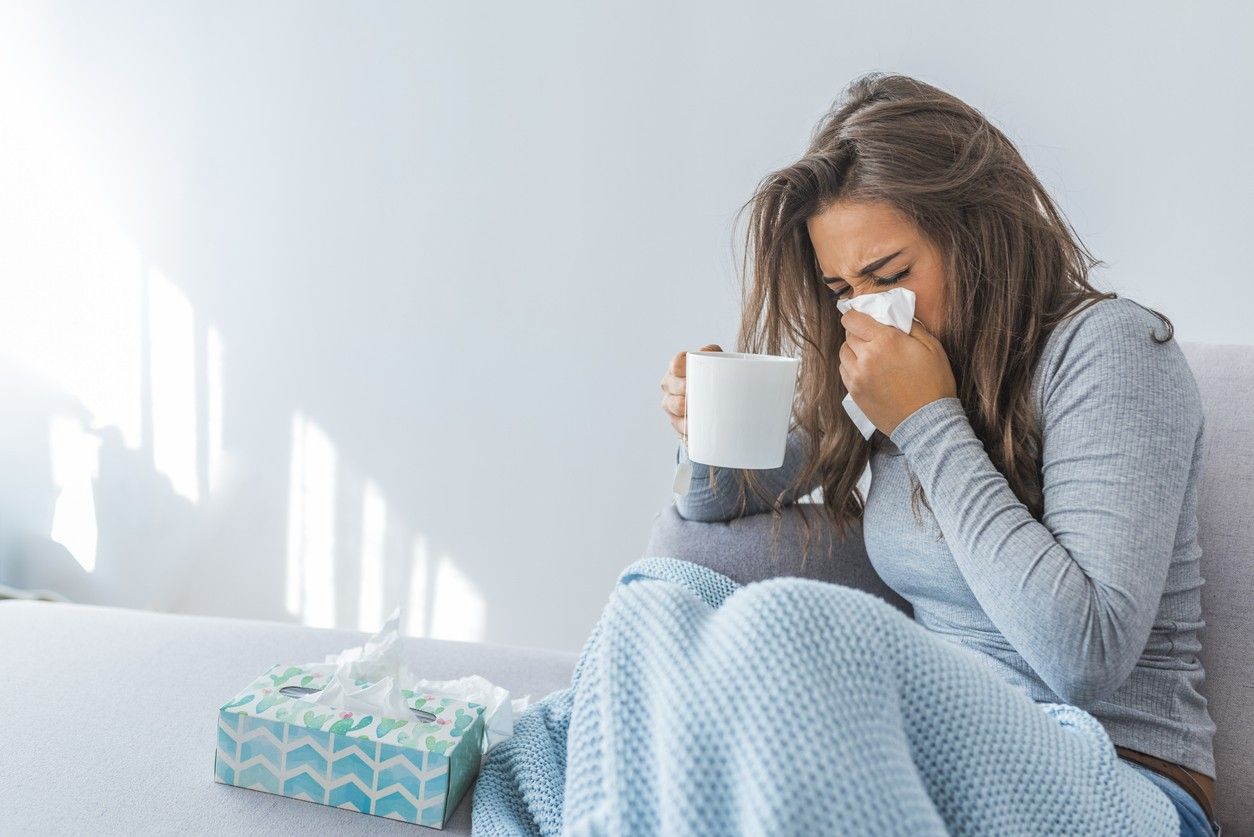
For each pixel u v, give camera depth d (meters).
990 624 0.97
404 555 2.06
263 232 2.05
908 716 0.66
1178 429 0.88
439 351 1.99
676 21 1.81
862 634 0.64
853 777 0.57
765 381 0.92
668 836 0.60
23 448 2.18
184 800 0.81
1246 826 0.96
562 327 1.92
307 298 2.04
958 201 0.96
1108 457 0.87
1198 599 0.96
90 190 2.12
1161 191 1.59
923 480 0.94
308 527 2.10
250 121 2.03
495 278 1.94
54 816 0.77
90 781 0.83
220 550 2.14
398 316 2.00
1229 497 1.02
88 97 2.09
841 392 1.16
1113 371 0.89
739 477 1.18
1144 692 0.91
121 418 2.16
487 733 0.93
